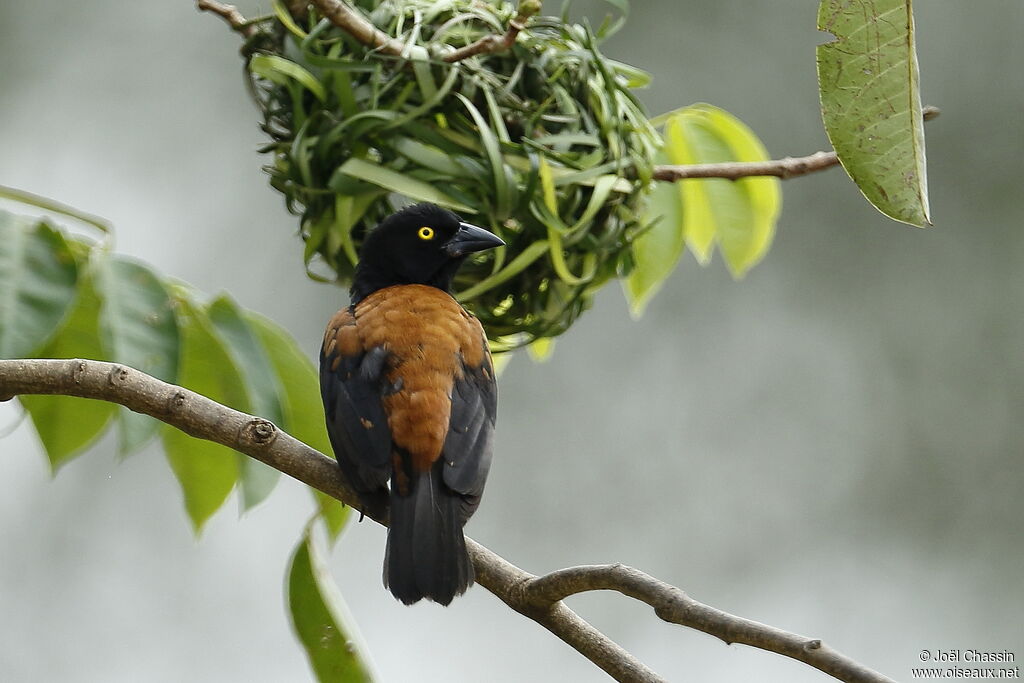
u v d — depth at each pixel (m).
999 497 12.96
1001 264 13.34
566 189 6.55
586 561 12.88
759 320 13.55
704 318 13.55
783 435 13.24
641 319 13.50
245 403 6.41
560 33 6.79
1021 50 13.52
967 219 13.43
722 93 13.60
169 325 5.92
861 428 13.23
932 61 13.57
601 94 6.65
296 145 6.50
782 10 13.72
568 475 13.11
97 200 13.52
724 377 13.40
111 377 5.39
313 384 6.77
